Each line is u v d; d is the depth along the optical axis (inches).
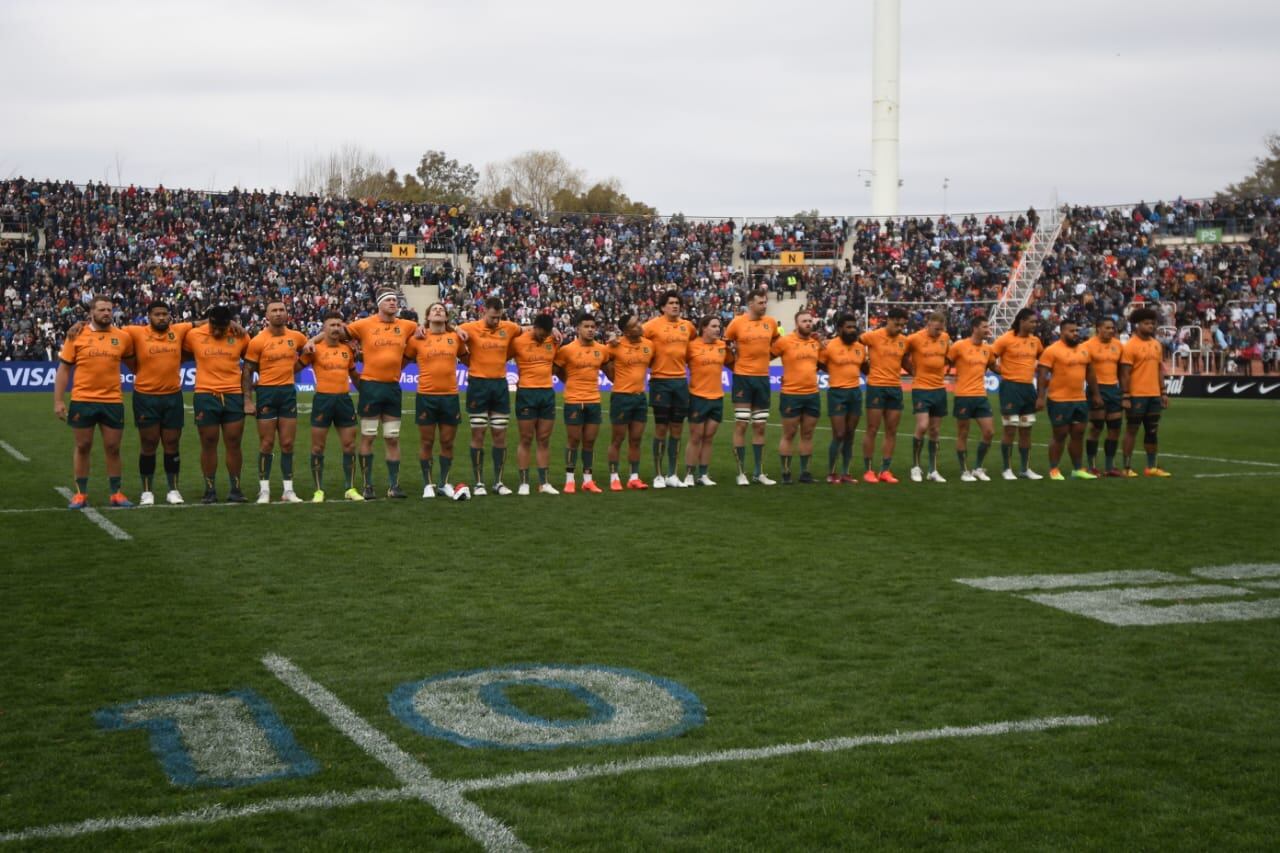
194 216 1797.5
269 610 294.2
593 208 3484.3
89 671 240.5
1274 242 1728.6
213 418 477.7
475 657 252.5
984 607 302.2
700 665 247.3
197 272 1690.5
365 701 222.2
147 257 1706.4
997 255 1883.6
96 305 457.1
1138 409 599.5
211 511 462.0
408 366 1541.6
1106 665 249.6
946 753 196.1
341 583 326.6
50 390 1427.2
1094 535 415.8
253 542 391.5
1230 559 371.2
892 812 172.2
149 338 470.0
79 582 326.6
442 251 1903.3
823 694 227.5
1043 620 289.0
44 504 477.1
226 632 272.2
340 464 637.9
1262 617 294.2
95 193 1766.7
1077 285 1731.1
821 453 729.0
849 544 394.0
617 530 420.2
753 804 174.7
